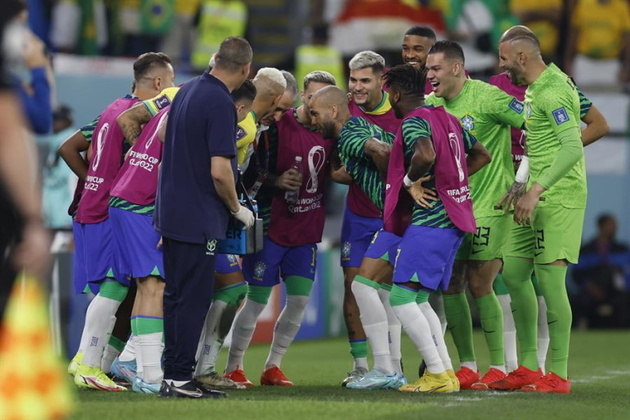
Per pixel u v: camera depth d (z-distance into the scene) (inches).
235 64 860.6
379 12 2116.1
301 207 1098.1
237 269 1020.5
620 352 1598.2
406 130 936.9
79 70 1776.6
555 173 967.0
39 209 531.8
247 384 1085.1
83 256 1012.5
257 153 1079.6
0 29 552.4
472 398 924.0
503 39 1009.5
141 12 2007.9
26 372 514.6
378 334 1028.5
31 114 1114.7
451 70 1048.2
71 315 1428.4
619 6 2187.5
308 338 1803.6
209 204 857.5
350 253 1093.1
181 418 744.3
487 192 1044.5
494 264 1051.9
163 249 866.1
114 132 995.3
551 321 1004.6
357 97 1085.8
